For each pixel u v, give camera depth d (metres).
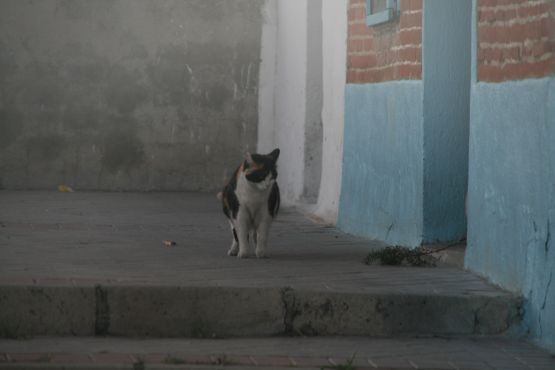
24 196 17.64
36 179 18.92
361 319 8.77
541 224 8.48
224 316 8.70
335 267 10.22
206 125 19.22
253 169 10.52
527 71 8.73
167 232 13.20
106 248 11.34
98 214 15.16
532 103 8.62
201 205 16.89
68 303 8.56
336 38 14.42
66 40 18.86
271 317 8.73
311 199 16.53
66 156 18.97
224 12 19.12
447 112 11.22
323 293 8.76
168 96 19.11
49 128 18.91
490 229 9.54
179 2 19.05
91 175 19.05
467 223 10.52
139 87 19.05
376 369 7.64
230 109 19.25
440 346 8.46
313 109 16.47
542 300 8.52
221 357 7.77
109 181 19.09
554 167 8.22
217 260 10.55
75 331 8.57
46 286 8.56
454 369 7.70
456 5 11.16
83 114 18.97
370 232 12.77
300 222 14.61
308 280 9.30
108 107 19.02
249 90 19.27
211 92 19.20
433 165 11.22
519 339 8.80
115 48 18.97
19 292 8.52
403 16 11.69
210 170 19.25
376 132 12.60
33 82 18.81
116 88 19.00
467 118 11.23
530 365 7.86
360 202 13.13
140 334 8.62
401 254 10.47
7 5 18.72
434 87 11.18
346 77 13.78
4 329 8.38
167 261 10.38
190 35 19.11
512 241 9.05
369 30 12.87
